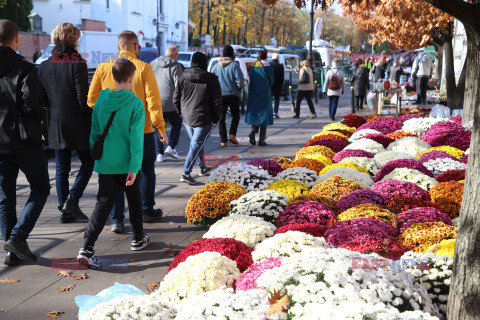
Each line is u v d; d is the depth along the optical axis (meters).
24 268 4.74
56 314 3.87
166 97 9.32
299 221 4.72
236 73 10.77
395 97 17.09
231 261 3.58
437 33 14.84
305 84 16.80
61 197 6.07
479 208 2.73
